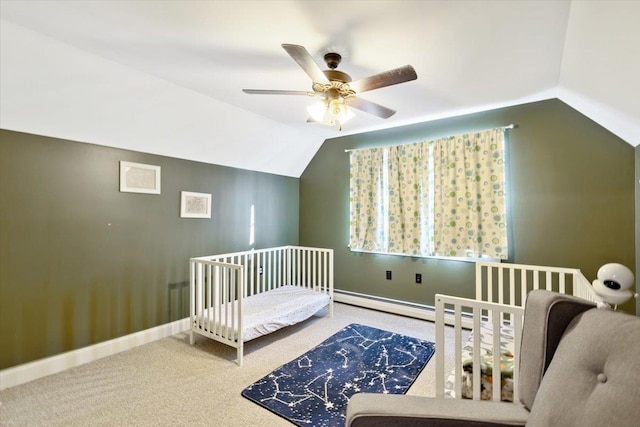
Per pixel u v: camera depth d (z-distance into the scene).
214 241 3.54
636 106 1.95
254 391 2.10
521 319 1.37
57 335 2.35
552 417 0.90
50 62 1.95
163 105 2.65
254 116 3.31
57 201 2.35
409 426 1.09
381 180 3.88
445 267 3.43
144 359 2.55
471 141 3.19
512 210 3.05
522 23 1.67
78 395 2.04
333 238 4.39
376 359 2.57
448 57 2.07
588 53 1.76
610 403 0.80
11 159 2.13
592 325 0.96
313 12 1.60
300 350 2.74
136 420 1.79
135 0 1.51
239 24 1.72
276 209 4.38
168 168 3.10
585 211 2.73
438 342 1.50
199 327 2.83
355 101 2.13
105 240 2.63
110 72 2.19
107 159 2.63
